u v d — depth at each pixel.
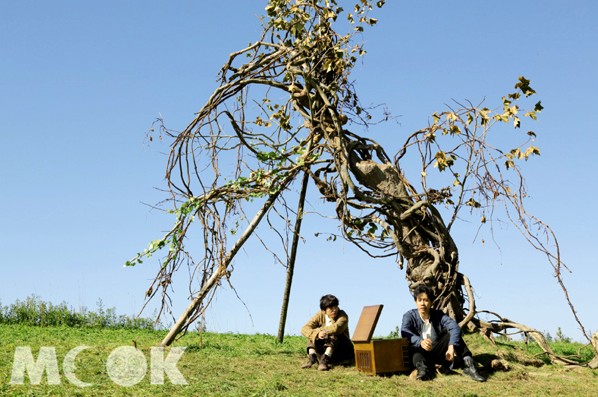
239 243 11.25
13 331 13.77
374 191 10.73
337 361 9.77
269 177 11.29
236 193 11.31
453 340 8.70
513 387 8.30
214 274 11.00
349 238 10.83
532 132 9.56
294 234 11.96
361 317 9.30
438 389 8.11
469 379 8.65
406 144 10.65
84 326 16.05
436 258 10.38
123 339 12.91
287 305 12.78
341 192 10.71
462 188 10.11
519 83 9.56
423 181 10.37
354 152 10.99
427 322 8.93
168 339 11.23
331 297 9.56
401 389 8.09
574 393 8.07
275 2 11.34
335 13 11.27
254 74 11.62
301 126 11.58
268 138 11.86
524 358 9.70
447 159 10.03
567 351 11.66
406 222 10.61
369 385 8.27
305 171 11.31
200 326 11.04
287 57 11.48
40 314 16.30
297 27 11.12
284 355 10.84
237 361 10.08
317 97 11.12
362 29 11.16
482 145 9.78
